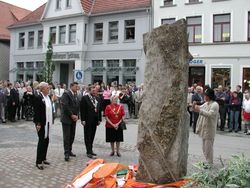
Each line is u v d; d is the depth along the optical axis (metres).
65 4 38.69
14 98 20.98
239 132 18.39
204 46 30.50
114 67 35.62
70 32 38.56
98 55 36.97
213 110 8.74
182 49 6.27
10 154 11.01
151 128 6.29
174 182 6.04
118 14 35.59
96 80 36.94
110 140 11.14
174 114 6.20
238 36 29.02
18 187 7.50
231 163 4.33
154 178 6.22
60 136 15.28
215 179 4.12
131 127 19.28
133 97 24.44
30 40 44.03
